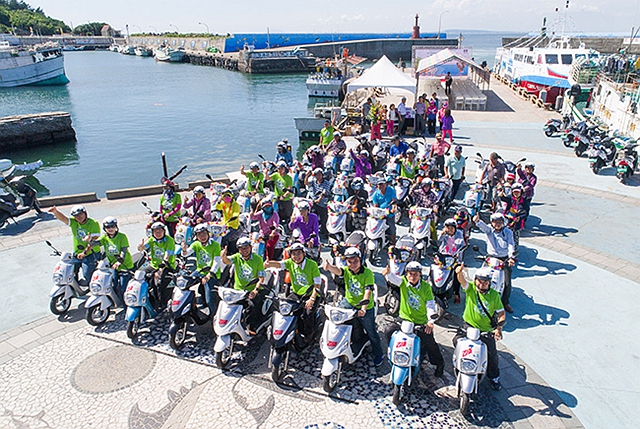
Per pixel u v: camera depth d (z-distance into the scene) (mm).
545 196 14719
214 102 51031
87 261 9141
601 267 10359
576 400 6652
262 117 41875
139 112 45438
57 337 8242
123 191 15883
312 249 9109
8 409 6613
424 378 7137
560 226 12523
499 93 37219
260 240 9734
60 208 14898
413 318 6828
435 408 6547
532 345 7828
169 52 110625
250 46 108500
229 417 6418
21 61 64188
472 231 12367
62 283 8766
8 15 155500
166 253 8578
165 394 6863
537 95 33062
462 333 6758
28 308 9180
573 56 32438
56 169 27781
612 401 6629
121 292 8711
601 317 8562
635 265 10414
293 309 7051
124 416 6465
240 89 62094
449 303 9188
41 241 12352
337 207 10594
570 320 8484
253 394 6852
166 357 7695
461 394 6363
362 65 93562
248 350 7855
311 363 7527
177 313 7645
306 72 85000
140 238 12312
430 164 13578
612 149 16844
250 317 7691
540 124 25266
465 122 26000
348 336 6816
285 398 6770
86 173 26891
